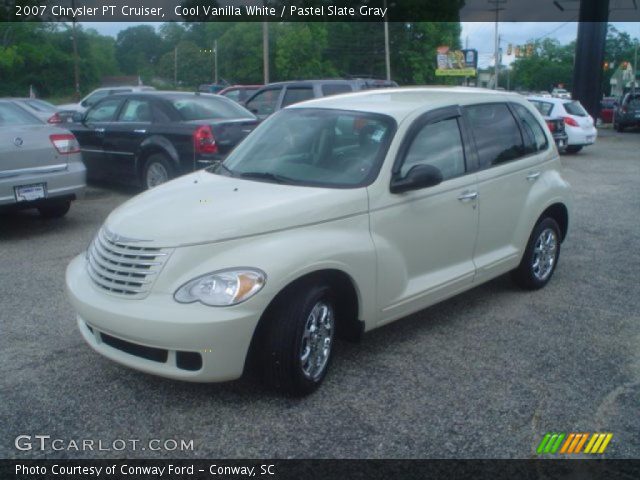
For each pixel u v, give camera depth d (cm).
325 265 396
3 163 755
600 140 2466
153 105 991
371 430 371
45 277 638
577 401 405
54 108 2080
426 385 423
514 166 560
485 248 537
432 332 511
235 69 5484
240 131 952
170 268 374
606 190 1210
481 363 456
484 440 362
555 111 1878
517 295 602
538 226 597
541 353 474
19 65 5450
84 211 954
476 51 5572
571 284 637
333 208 417
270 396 406
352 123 484
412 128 476
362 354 469
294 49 5278
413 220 462
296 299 386
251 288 367
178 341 361
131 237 392
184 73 6644
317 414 387
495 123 562
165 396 405
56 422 377
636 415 389
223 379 373
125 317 370
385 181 446
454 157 507
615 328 523
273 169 477
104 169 1071
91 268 413
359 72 6059
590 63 3000
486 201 526
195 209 408
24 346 477
